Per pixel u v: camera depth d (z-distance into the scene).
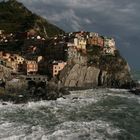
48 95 147.00
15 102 130.62
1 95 138.88
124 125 94.81
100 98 155.62
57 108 121.75
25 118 101.06
